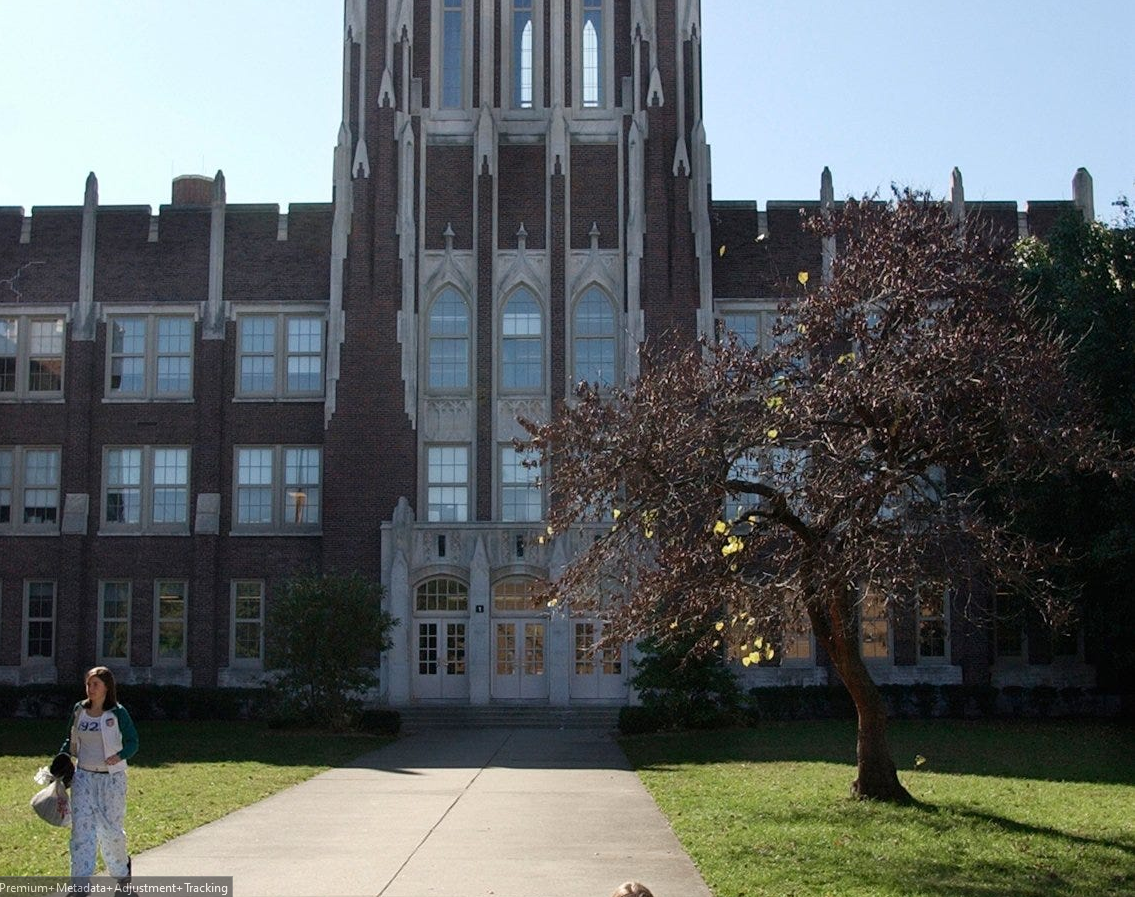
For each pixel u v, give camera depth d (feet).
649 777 79.10
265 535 138.72
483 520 132.67
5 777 77.87
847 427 60.75
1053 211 140.15
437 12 140.77
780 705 126.72
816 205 139.85
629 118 138.72
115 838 41.63
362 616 113.39
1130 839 55.06
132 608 138.82
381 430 133.39
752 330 138.10
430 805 67.21
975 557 61.00
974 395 58.44
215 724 126.00
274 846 53.62
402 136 137.39
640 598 58.34
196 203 154.61
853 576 56.44
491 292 136.26
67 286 142.51
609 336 136.36
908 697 130.00
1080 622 111.96
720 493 57.52
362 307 134.92
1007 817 60.59
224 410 140.56
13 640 139.13
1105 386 104.22
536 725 123.24
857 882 45.14
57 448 141.49
